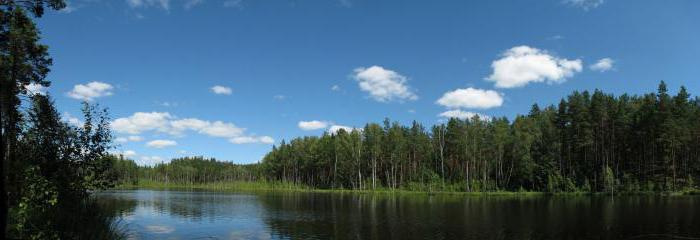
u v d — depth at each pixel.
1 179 12.62
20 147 22.22
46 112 23.91
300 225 47.66
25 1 16.41
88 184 25.45
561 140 115.50
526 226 44.84
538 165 112.75
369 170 155.50
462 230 42.91
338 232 42.41
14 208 17.09
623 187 98.19
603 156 106.38
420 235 40.34
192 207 71.62
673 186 94.38
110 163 26.52
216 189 181.00
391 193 124.31
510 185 121.75
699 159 100.75
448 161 133.12
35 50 27.72
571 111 114.81
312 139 178.62
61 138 24.80
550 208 63.50
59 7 16.84
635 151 106.69
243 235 41.34
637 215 52.06
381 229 44.09
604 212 56.06
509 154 120.50
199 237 40.34
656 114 99.56
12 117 21.30
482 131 123.69
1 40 24.72
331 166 163.75
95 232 27.23
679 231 40.09
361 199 94.06
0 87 20.17
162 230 44.47
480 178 125.56
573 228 42.91
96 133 25.83
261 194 123.94
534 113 145.88
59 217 23.78
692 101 113.75
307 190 156.88
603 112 109.00
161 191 151.50
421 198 95.38
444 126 138.88
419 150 141.00
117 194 121.00
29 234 18.73
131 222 50.72
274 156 192.12
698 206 62.12
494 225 45.94
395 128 146.00
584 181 106.75
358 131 150.38
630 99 130.12
